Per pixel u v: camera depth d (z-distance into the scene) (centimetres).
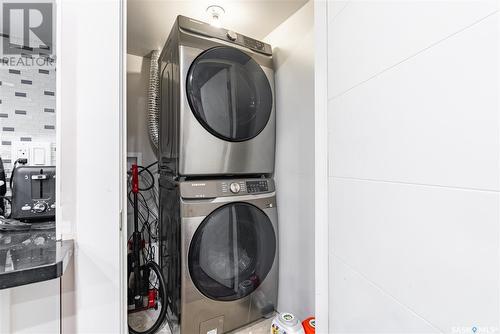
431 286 48
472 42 41
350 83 74
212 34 136
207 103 133
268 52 157
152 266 163
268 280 155
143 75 199
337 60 80
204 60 132
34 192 102
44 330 61
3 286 46
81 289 65
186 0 134
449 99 44
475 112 40
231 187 142
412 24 52
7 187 132
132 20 152
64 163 65
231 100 141
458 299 43
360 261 69
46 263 52
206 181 136
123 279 73
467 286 41
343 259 77
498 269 37
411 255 52
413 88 52
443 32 46
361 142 69
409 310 52
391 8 58
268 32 169
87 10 67
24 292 58
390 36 58
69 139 65
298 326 123
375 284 63
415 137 51
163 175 160
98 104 67
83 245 66
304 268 141
